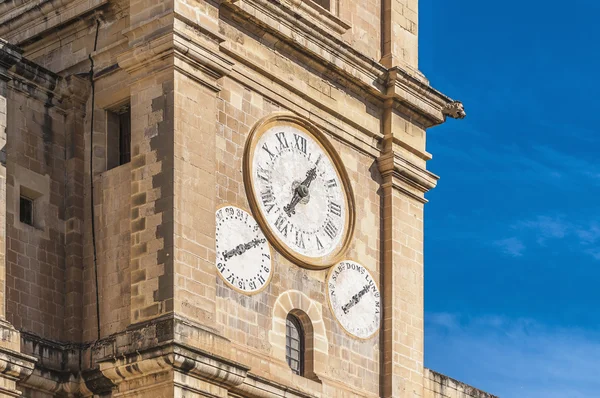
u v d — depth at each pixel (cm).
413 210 6806
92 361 5931
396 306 6625
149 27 6072
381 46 6900
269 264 6234
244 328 6091
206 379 5822
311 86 6525
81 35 6319
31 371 5750
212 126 6100
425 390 6819
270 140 6350
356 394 6400
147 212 5962
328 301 6412
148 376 5788
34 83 6175
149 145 6009
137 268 5934
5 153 5941
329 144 6538
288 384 6156
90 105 6231
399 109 6812
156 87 6038
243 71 6303
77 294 6078
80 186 6181
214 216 6044
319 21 6631
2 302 5809
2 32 6494
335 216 6512
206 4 6153
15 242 6000
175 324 5784
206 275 5953
